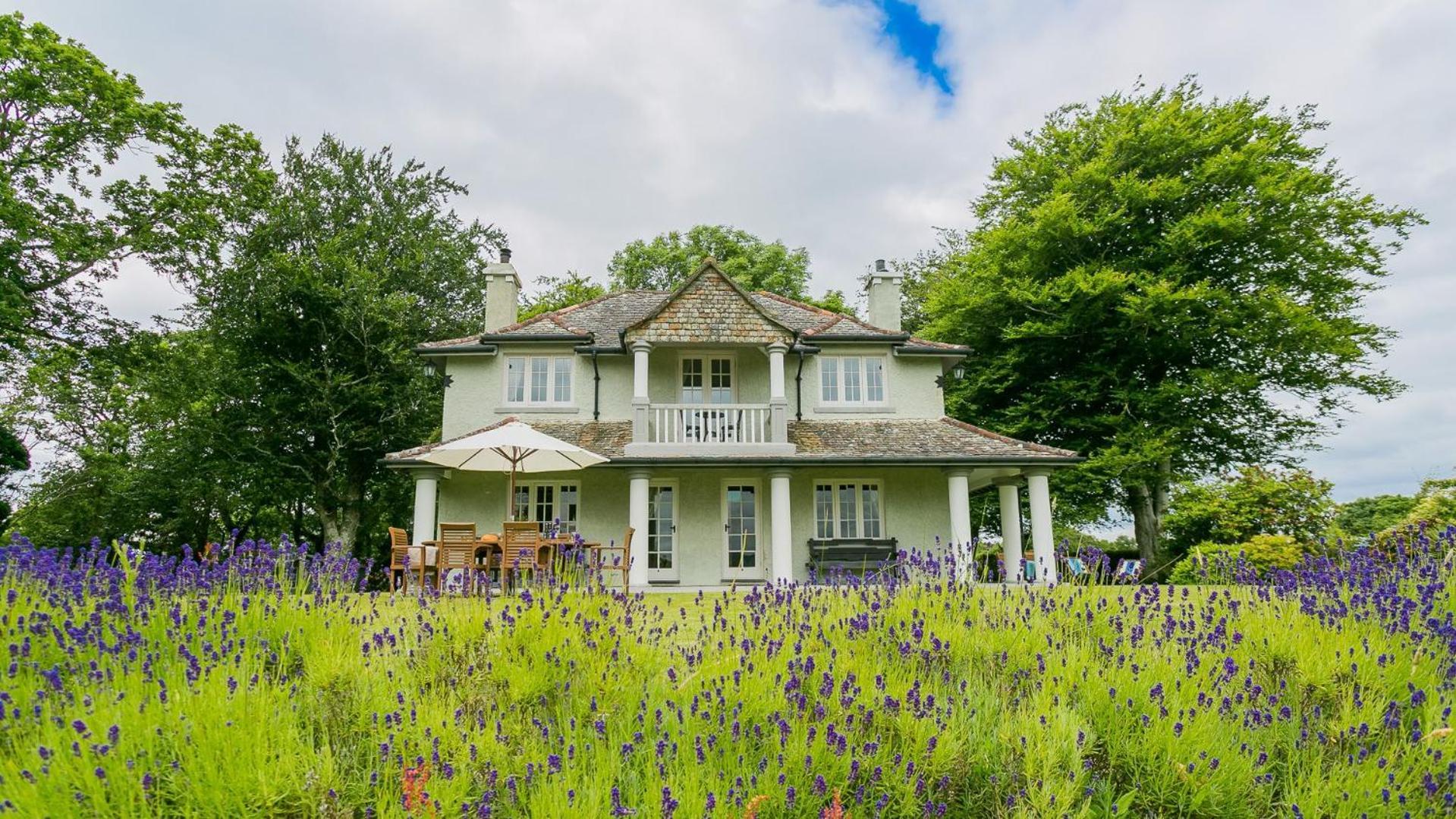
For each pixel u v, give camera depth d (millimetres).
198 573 6867
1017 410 30297
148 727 3863
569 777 4035
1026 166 33656
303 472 31406
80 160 25828
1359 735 4836
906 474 20812
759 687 5102
